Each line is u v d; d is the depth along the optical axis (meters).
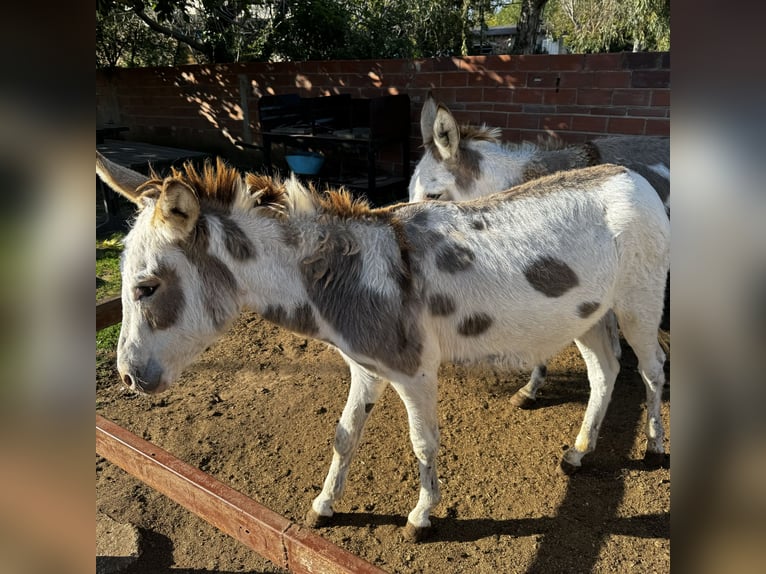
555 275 2.41
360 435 2.75
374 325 2.25
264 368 4.24
